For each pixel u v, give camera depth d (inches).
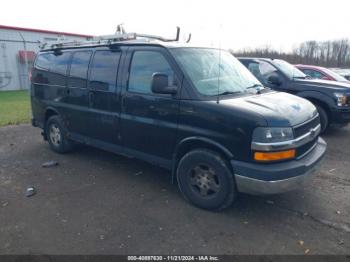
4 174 201.0
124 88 175.0
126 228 136.3
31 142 279.0
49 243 126.0
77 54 209.5
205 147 148.9
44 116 244.2
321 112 291.3
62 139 231.9
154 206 156.3
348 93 280.5
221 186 142.5
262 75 305.7
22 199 164.7
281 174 128.2
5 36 800.9
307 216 146.2
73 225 138.9
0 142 279.7
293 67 330.3
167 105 155.2
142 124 167.8
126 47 178.1
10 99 601.0
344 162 220.1
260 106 139.6
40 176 197.2
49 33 889.5
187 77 150.6
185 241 127.2
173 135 155.4
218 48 190.4
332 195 167.6
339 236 130.2
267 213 148.9
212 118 139.9
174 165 160.4
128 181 187.6
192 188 154.4
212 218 144.6
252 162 131.6
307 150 148.6
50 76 230.4
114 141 188.9
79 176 196.4
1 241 127.6
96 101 193.2
